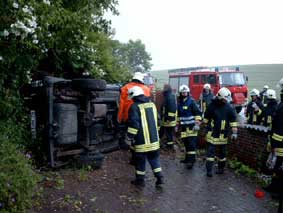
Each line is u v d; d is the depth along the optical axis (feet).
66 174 21.83
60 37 23.36
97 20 29.09
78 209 16.61
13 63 20.35
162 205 18.37
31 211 15.39
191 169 26.04
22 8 17.70
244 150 26.23
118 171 23.82
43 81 23.70
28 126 23.32
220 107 24.23
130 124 20.79
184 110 26.50
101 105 26.58
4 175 13.50
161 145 32.99
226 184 22.47
